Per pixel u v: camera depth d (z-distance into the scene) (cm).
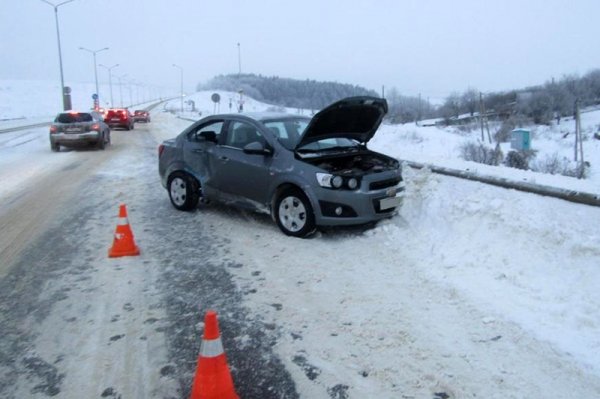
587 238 504
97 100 6100
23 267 564
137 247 618
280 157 667
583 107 5047
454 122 4544
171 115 6762
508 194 663
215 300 471
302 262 564
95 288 503
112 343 396
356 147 746
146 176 1215
